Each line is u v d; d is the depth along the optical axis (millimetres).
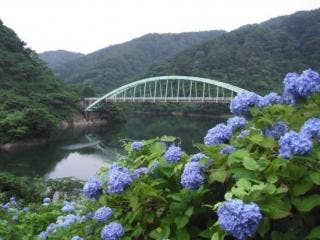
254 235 2369
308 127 2518
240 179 2459
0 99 78625
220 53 126125
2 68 95562
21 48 112312
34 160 52031
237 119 3184
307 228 2426
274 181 2428
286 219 2461
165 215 3004
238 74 116375
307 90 2736
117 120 101500
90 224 3455
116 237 2945
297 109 2922
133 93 137875
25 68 99500
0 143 59750
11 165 48562
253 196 2342
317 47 117625
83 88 118000
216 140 3180
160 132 80375
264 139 2779
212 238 2320
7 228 5773
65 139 71062
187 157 3166
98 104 99750
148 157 3416
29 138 64125
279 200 2336
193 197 2768
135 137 73812
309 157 2381
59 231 4367
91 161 51250
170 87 135250
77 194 16047
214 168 2830
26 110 67625
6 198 14289
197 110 117875
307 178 2387
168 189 3080
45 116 66750
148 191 2939
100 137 74750
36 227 5895
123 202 3244
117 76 173875
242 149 2859
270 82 108625
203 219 2844
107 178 3299
